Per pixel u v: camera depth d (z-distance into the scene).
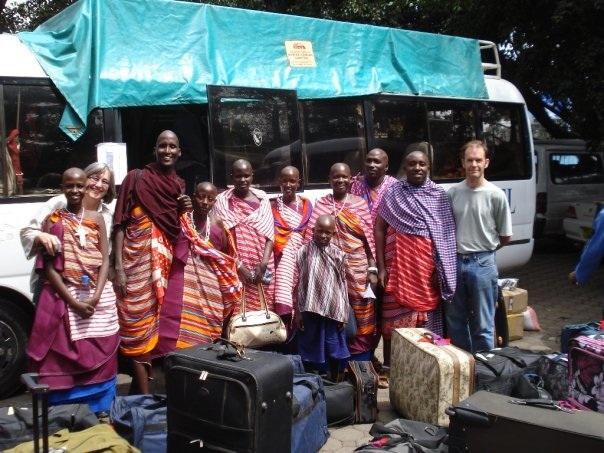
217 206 4.30
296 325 4.30
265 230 4.29
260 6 10.33
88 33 4.52
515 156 7.32
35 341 3.50
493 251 4.44
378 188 4.77
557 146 10.88
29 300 4.43
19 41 4.39
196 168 5.18
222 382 2.88
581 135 10.09
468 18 9.81
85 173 3.70
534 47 9.43
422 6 10.13
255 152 5.20
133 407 3.41
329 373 4.34
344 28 5.89
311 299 4.14
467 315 4.53
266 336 4.03
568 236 10.27
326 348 4.25
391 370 4.25
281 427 3.02
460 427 2.96
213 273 4.02
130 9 4.69
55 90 4.44
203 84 4.89
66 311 3.50
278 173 5.34
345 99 5.86
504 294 5.86
